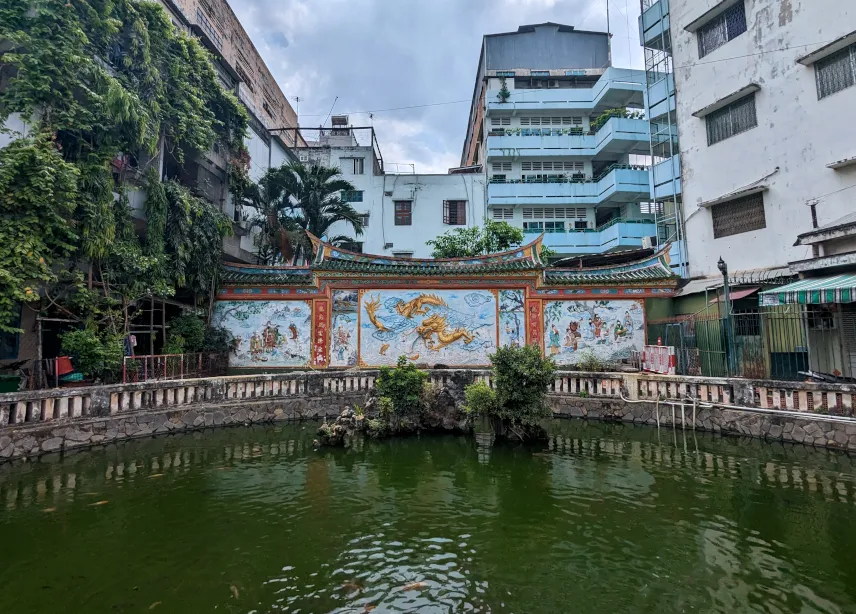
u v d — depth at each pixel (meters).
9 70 12.19
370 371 15.11
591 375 14.41
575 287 18.08
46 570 5.65
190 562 5.87
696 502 7.80
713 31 20.00
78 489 8.38
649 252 21.08
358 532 6.75
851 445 9.95
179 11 19.14
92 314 12.57
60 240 11.38
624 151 30.80
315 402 14.37
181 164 16.62
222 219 17.44
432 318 17.88
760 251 17.77
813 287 11.91
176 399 12.52
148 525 6.94
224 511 7.48
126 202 13.82
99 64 12.91
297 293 17.80
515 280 18.08
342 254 18.02
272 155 27.28
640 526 6.91
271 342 17.61
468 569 5.74
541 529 6.83
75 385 11.92
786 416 10.99
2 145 11.32
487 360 17.73
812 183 16.14
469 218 30.91
